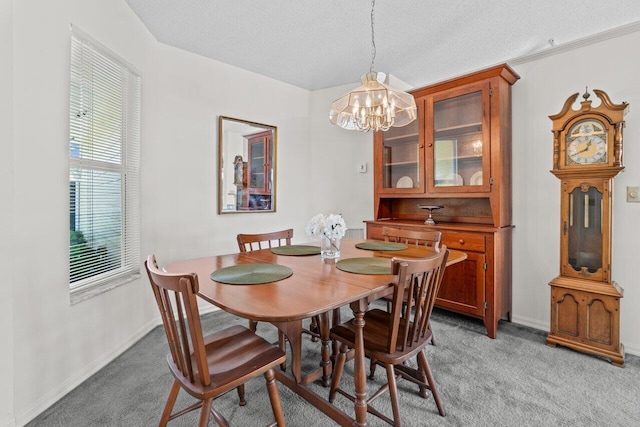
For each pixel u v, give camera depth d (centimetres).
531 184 254
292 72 320
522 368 192
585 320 208
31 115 150
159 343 228
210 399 111
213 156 295
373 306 306
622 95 213
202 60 284
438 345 222
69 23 171
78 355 178
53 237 163
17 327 144
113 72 211
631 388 171
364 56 280
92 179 198
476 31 233
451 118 269
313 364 198
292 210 359
